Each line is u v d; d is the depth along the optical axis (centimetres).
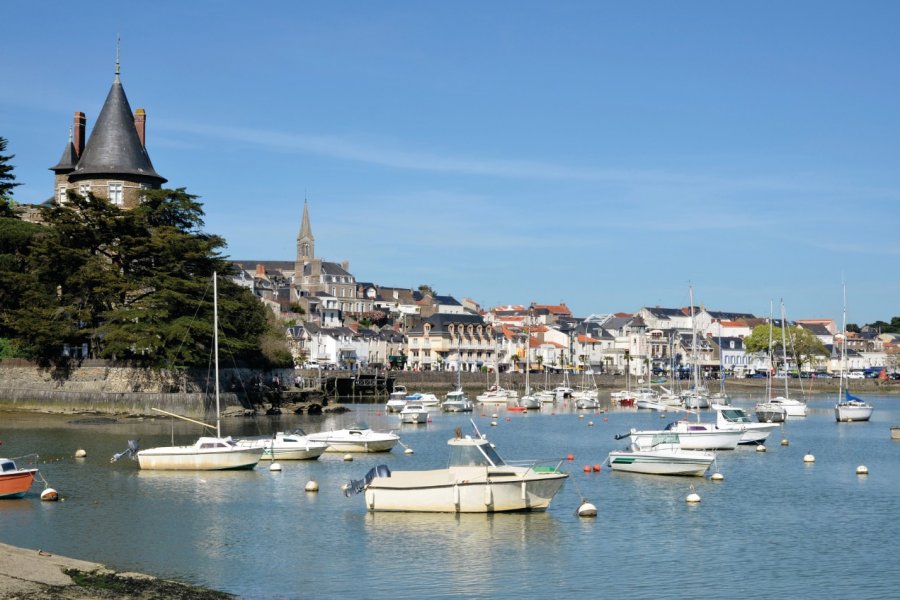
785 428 10362
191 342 9806
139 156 12175
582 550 3981
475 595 3369
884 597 3388
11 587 3045
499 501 4594
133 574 3362
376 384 16425
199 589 3288
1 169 12206
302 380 14312
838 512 4853
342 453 7225
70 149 12950
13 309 10381
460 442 4672
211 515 4628
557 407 14650
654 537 4238
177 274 10269
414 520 4494
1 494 4916
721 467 6575
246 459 6128
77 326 10244
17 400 10150
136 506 4844
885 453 7569
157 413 9850
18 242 10612
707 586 3500
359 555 3872
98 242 10294
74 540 4094
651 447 6519
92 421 9331
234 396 10919
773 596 3394
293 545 4028
